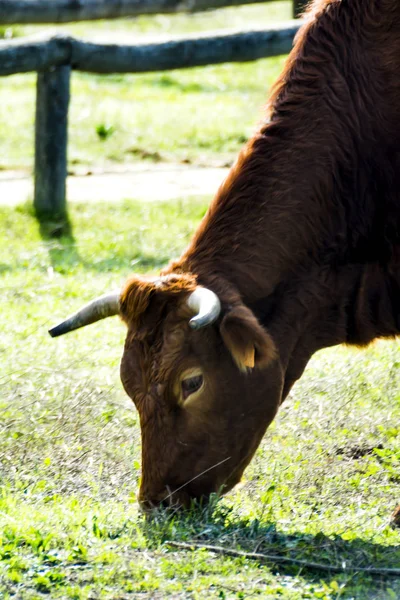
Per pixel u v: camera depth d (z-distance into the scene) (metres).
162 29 53.16
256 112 40.81
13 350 18.80
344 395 17.19
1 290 22.36
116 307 13.30
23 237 27.00
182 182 32.47
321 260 13.82
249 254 13.41
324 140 13.77
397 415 16.78
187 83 45.97
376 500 14.12
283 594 11.19
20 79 47.28
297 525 13.16
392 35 13.98
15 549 12.00
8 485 14.30
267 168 13.70
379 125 13.90
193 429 12.78
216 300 12.29
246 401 12.93
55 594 11.20
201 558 11.86
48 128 28.45
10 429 16.03
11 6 34.66
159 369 12.55
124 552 12.06
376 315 14.41
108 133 36.28
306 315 13.84
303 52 14.20
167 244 26.28
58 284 22.70
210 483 13.02
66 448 15.39
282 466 14.96
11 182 32.53
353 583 11.60
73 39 28.30
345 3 14.19
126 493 14.28
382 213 14.00
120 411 16.75
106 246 26.08
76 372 18.00
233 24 54.06
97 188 31.77
